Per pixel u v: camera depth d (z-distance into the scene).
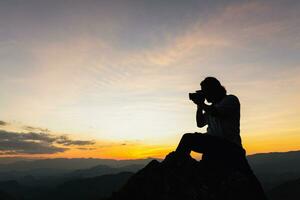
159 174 3.61
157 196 3.44
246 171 3.52
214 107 3.48
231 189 3.41
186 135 3.66
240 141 3.60
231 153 3.48
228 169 3.56
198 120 4.02
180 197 3.39
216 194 3.39
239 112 3.62
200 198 3.36
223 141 3.50
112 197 3.62
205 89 3.75
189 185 3.47
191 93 3.73
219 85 3.78
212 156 3.67
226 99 3.54
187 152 3.68
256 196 3.44
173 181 3.51
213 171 3.59
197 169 3.64
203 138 3.55
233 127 3.56
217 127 3.61
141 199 3.46
